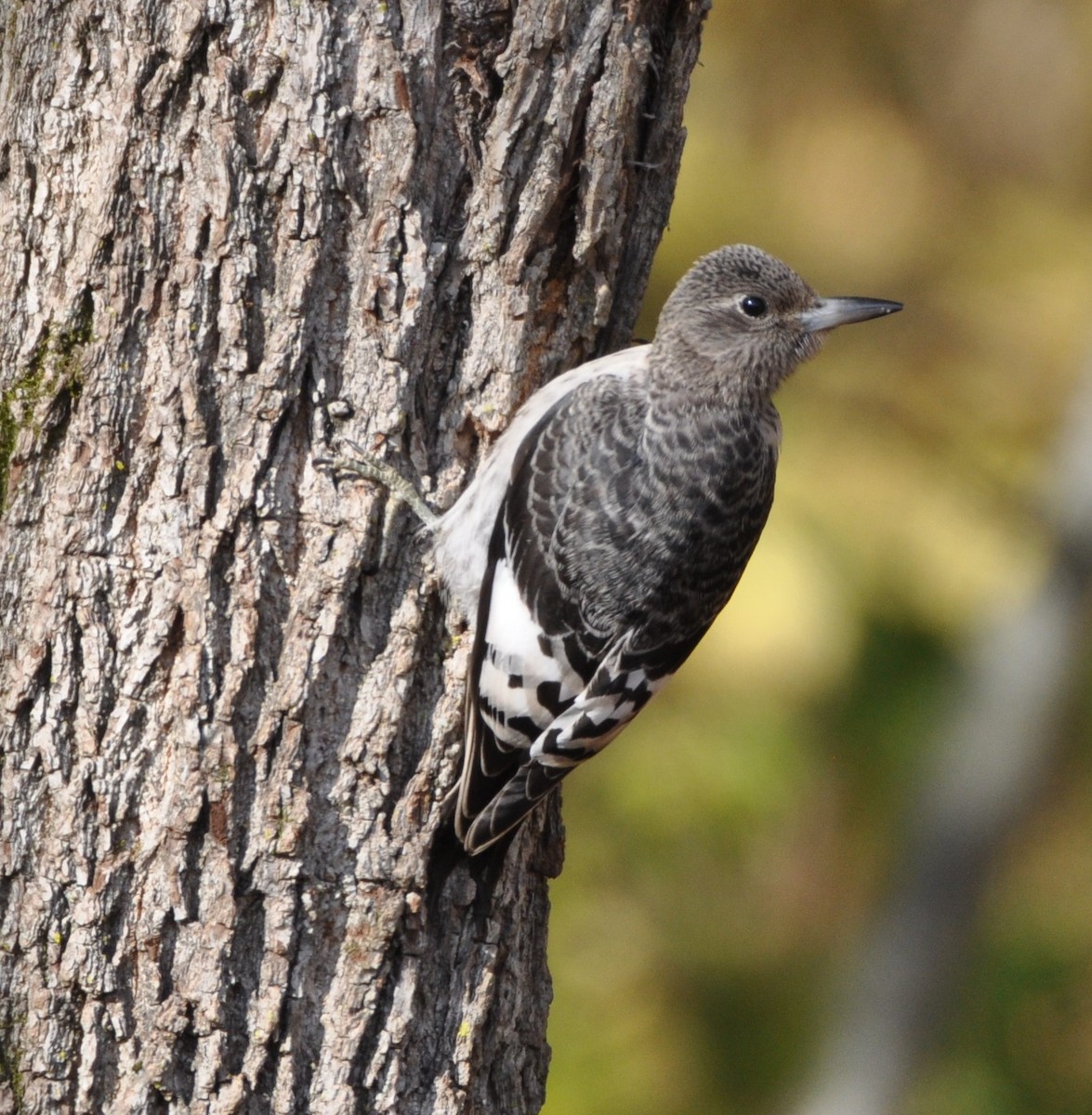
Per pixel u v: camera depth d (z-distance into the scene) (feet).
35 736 30.42
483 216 32.01
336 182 30.76
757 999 54.19
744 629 51.72
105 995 30.14
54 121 30.71
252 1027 30.37
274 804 30.58
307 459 31.14
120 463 30.55
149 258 30.45
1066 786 63.05
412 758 31.89
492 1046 32.68
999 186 61.31
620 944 53.52
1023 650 60.70
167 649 30.42
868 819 57.47
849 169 58.39
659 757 52.29
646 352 36.78
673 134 34.19
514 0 31.42
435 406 32.48
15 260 30.99
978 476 58.18
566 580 34.12
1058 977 59.26
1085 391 59.00
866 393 57.98
